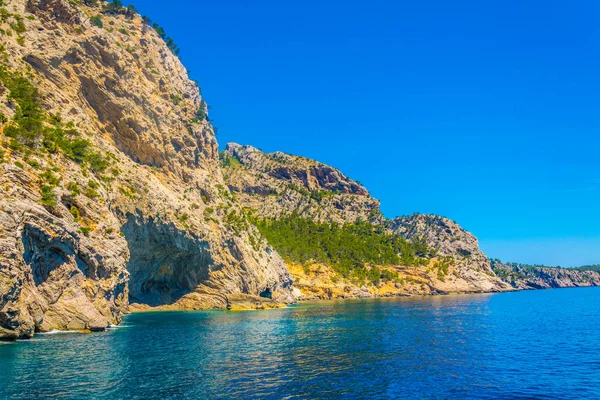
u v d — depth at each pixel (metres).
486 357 44.47
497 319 83.62
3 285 44.12
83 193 68.44
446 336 59.38
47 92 83.94
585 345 51.97
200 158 131.38
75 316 57.38
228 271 120.62
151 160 111.69
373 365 40.25
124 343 50.00
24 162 57.00
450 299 172.38
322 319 84.25
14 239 46.25
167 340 53.94
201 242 110.06
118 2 124.56
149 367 38.09
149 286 110.25
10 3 91.25
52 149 66.25
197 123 132.88
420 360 42.72
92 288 62.94
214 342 53.03
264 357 43.50
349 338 57.16
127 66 108.31
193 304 112.88
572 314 94.75
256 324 74.31
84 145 76.94
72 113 89.19
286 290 158.62
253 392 31.05
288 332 63.28
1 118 59.38
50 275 55.00
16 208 48.59
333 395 30.72
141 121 108.00
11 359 39.00
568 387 33.44
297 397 30.11
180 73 145.75
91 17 108.12
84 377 33.88
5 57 78.56
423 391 32.00
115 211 86.88
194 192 120.56
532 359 43.53
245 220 144.12
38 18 95.12
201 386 32.28
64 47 94.38
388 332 63.72
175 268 112.69
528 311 104.06
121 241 72.12
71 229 57.12
